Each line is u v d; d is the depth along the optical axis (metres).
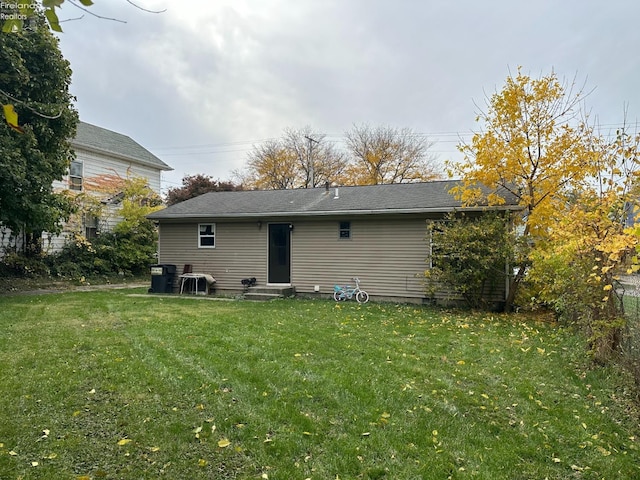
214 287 13.53
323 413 3.90
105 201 18.30
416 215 11.44
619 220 5.61
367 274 11.97
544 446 3.42
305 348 6.07
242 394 4.28
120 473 2.90
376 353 5.94
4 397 4.05
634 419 3.99
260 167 37.91
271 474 2.93
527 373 5.23
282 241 13.03
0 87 10.20
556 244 7.29
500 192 11.20
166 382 4.55
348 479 2.88
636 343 4.65
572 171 9.19
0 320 7.68
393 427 3.65
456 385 4.75
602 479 3.02
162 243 14.22
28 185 10.50
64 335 6.55
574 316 6.59
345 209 11.80
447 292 10.98
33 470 2.89
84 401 4.03
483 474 2.98
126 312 8.94
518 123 9.84
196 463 3.04
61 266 15.66
